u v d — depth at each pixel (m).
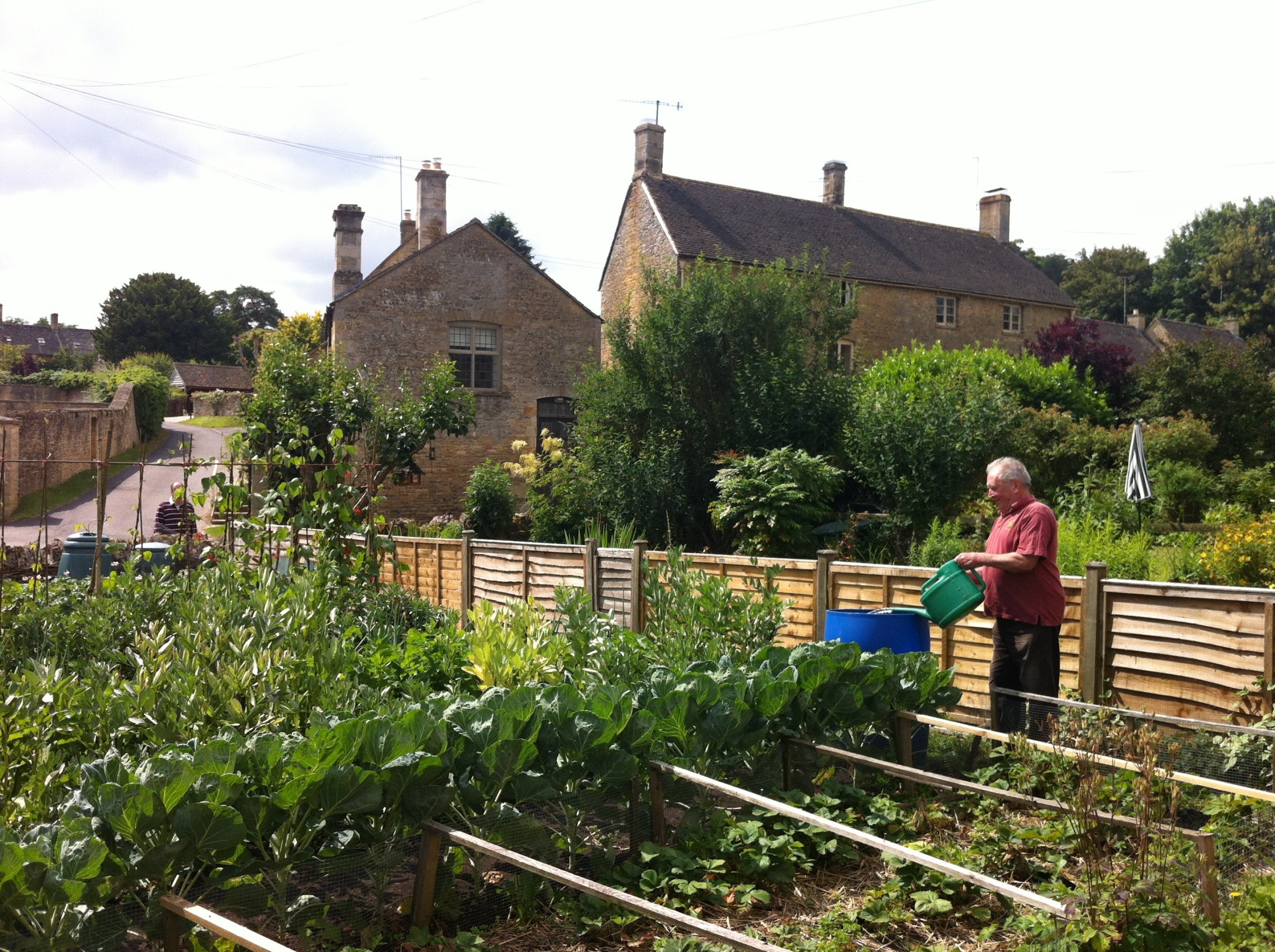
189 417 48.62
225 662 4.82
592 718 3.72
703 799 4.09
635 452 16.98
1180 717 5.17
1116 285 57.09
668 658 5.55
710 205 27.44
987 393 14.92
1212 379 23.19
